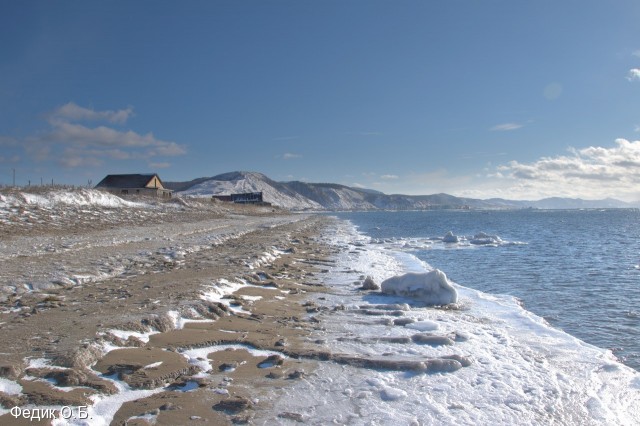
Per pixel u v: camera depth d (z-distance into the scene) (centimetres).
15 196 3309
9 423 491
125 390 606
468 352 838
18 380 599
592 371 767
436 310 1207
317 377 688
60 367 639
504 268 2111
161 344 785
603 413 608
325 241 3538
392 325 1011
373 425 545
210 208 7444
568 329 1070
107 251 1914
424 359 772
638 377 747
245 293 1273
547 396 655
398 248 3059
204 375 674
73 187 4303
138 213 4238
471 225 7106
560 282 1727
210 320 959
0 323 859
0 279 1249
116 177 7412
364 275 1781
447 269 2072
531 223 8006
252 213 9238
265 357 767
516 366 775
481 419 576
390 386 664
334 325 1002
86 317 899
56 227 2652
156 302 1032
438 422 561
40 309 975
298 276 1697
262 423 538
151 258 1788
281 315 1070
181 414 549
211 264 1698
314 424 542
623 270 2031
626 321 1144
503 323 1080
